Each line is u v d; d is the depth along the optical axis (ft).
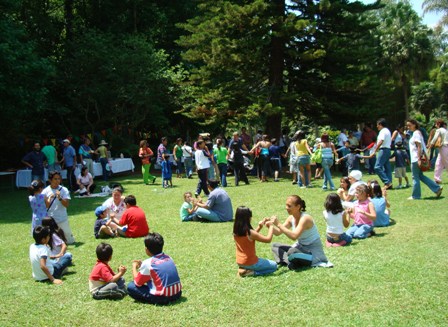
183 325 14.79
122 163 69.36
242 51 62.18
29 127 76.28
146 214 35.78
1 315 16.42
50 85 73.92
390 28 125.49
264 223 19.93
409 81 133.18
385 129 39.11
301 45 64.49
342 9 62.49
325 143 42.80
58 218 26.45
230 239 26.14
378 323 13.92
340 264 19.67
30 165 49.88
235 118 68.85
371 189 27.20
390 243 22.76
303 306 15.61
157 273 16.71
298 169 45.68
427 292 16.03
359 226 24.66
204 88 71.92
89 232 30.25
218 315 15.37
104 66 73.00
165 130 93.81
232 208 34.96
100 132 82.28
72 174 52.80
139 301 17.10
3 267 22.75
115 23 90.12
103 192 49.16
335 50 61.16
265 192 43.39
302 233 19.88
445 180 42.45
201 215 31.48
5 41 53.26
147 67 76.79
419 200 33.47
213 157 48.55
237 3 63.87
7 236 30.37
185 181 58.13
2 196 52.13
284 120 81.87
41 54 77.46
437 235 23.61
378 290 16.49
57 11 95.30
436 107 151.53
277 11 63.31
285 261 20.17
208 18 67.51
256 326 14.37
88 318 15.79
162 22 91.76
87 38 75.10
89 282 18.21
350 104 65.26
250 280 18.63
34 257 19.94
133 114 80.18
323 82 63.62
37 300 17.79
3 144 72.49
